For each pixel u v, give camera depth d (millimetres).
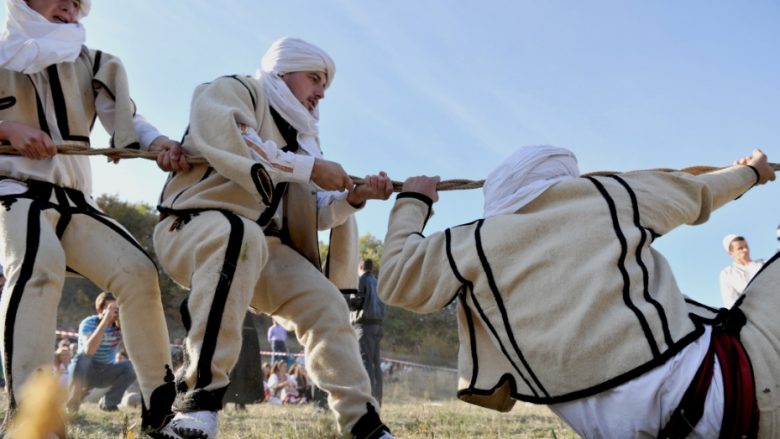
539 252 2754
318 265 3918
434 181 3445
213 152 3412
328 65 3967
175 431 3084
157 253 3570
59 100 3676
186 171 3639
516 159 3033
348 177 3633
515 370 2793
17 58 3572
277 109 3824
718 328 2709
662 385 2543
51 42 3625
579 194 2854
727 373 2551
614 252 2684
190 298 3252
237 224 3320
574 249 2725
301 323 3732
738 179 3184
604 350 2588
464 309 2947
